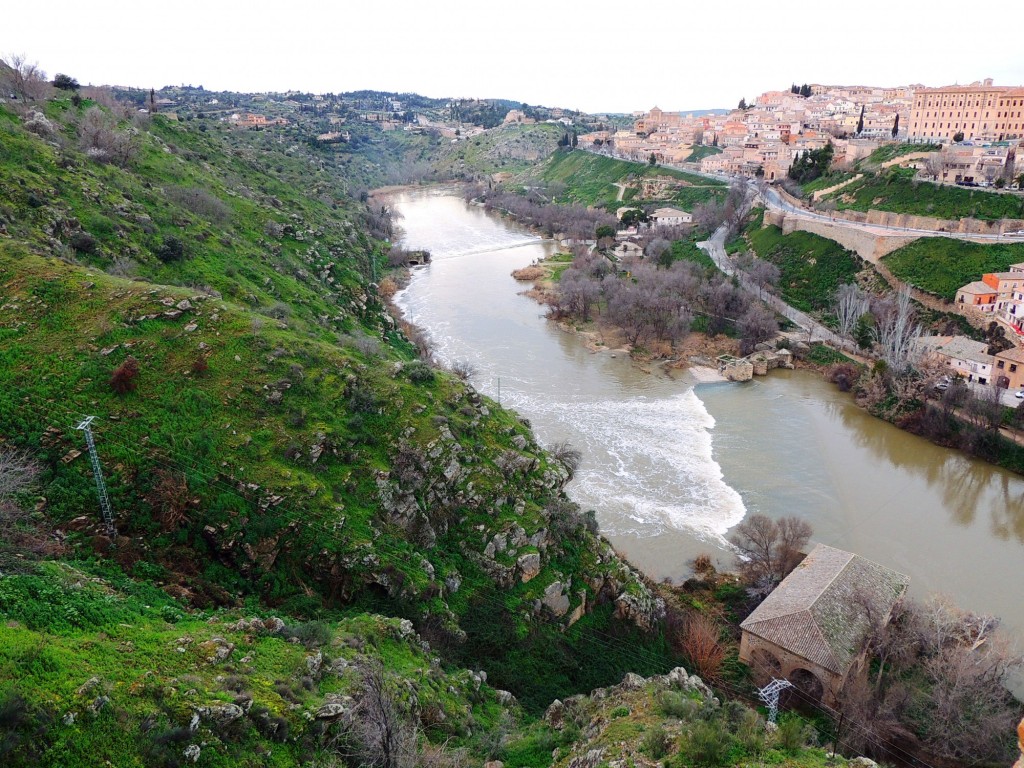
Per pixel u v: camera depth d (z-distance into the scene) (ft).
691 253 520.83
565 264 550.36
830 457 266.98
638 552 203.41
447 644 129.18
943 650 145.69
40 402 135.03
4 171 215.10
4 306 155.53
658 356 371.35
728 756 85.81
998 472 257.55
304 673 88.63
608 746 91.71
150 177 309.42
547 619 149.28
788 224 476.54
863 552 208.23
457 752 90.33
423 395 173.99
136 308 162.71
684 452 266.98
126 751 63.93
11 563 91.66
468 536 153.69
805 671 144.77
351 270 364.38
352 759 79.51
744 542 198.80
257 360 160.97
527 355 369.50
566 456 222.69
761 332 368.68
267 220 338.95
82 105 350.84
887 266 388.37
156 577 112.78
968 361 299.58
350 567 129.80
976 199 419.33
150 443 133.49
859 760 89.15
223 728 72.18
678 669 125.39
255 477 134.51
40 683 65.92
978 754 128.06
